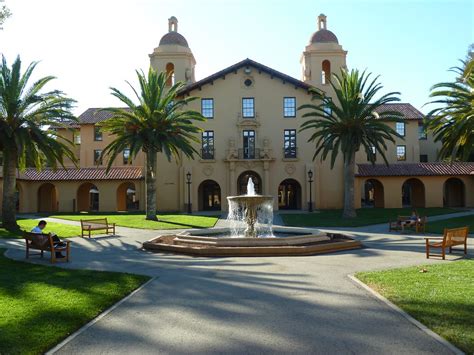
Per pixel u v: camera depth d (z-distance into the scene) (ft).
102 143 167.63
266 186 132.87
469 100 77.25
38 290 29.78
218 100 137.28
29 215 123.54
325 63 151.53
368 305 25.50
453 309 23.62
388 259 44.19
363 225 88.74
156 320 23.24
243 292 29.50
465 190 133.69
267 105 136.98
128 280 33.40
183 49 146.41
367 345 19.01
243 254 47.26
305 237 53.31
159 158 138.21
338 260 43.62
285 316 23.56
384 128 101.24
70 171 141.28
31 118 79.66
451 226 82.38
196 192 134.72
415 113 167.12
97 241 65.36
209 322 22.74
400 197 132.87
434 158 174.60
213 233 68.18
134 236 72.28
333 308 24.98
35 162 85.56
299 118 136.46
